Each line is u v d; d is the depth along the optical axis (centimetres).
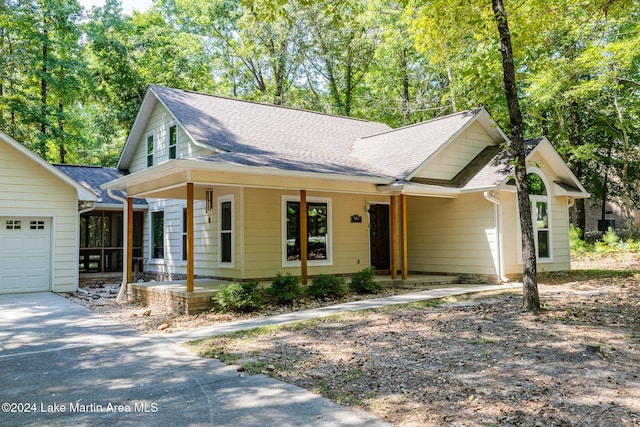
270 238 1306
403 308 933
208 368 594
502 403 437
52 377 569
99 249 1792
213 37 3075
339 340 704
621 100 2186
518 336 679
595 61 1523
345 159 1463
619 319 765
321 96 3119
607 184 2852
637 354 574
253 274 1268
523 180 878
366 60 2722
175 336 795
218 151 1248
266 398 479
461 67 1565
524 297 861
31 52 2273
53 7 2258
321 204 1412
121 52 2522
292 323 837
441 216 1480
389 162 1422
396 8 2338
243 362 616
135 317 1003
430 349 632
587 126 2419
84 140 2755
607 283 1220
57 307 1145
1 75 2156
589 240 2803
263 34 2514
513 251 1370
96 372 587
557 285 1226
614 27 1559
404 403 449
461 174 1441
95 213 1831
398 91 2783
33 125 2416
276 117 1698
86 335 814
